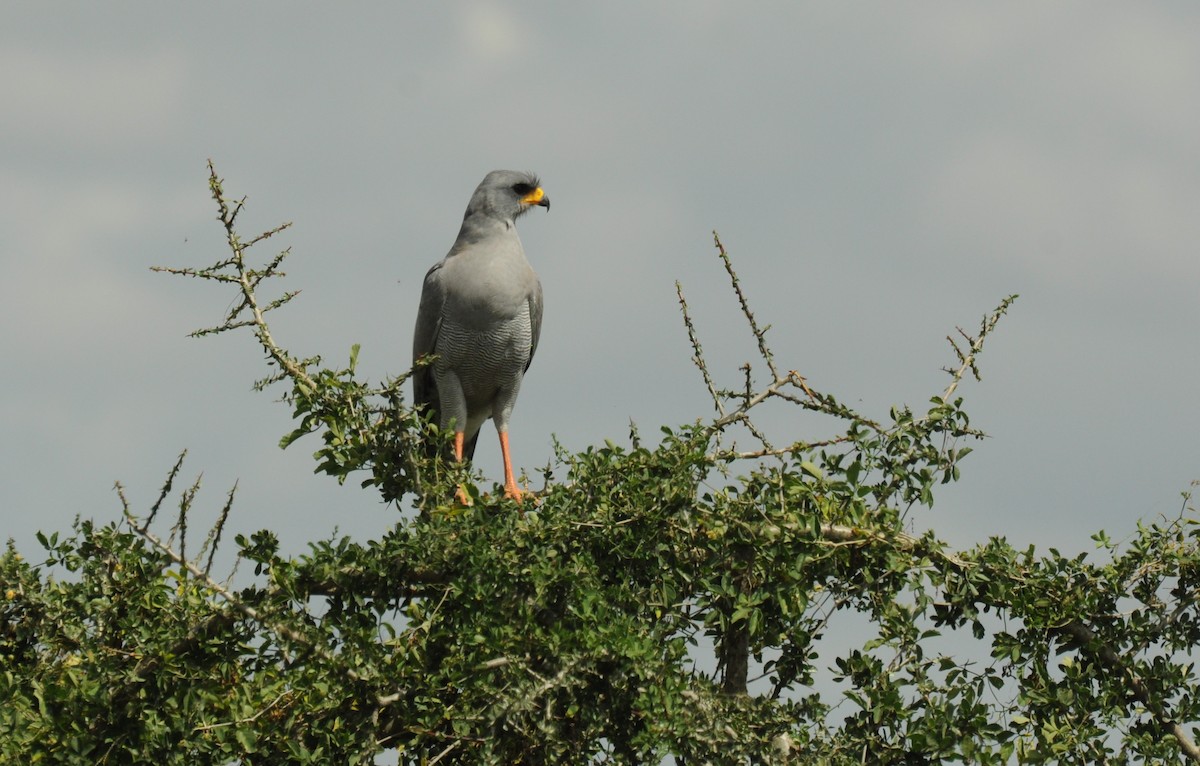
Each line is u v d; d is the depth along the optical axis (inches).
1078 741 438.9
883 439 451.8
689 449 439.2
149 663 404.5
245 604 408.8
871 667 431.5
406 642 419.8
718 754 395.9
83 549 426.6
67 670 411.8
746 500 433.1
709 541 433.1
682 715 390.6
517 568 417.4
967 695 424.2
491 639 400.2
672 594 425.4
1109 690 451.2
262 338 449.7
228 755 403.2
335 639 416.2
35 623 424.2
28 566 425.7
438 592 435.2
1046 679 449.1
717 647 451.5
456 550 423.5
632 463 440.5
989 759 414.9
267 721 411.2
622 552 428.8
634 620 415.2
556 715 404.5
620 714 401.1
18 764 392.2
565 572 413.4
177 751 403.2
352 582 424.2
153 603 422.3
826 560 435.8
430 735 406.3
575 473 440.1
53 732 402.3
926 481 449.1
